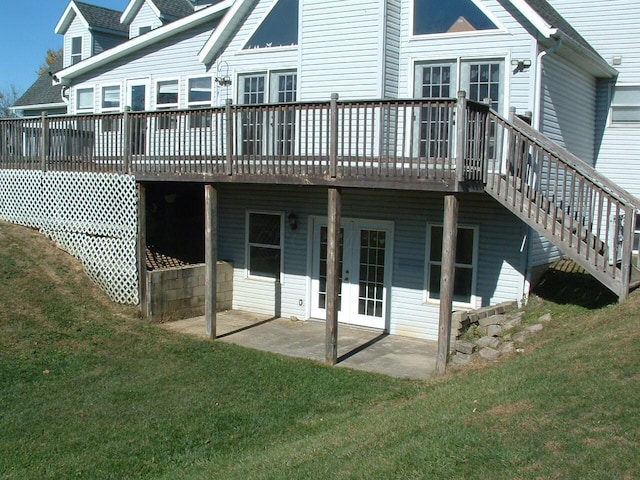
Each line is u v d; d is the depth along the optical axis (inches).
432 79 497.0
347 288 544.1
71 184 557.3
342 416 322.7
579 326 364.2
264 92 569.6
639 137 581.0
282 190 570.3
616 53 581.3
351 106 415.2
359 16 502.9
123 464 275.6
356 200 530.9
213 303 481.4
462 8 481.7
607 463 192.4
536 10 458.3
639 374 256.2
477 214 476.4
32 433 304.0
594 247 396.8
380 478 209.5
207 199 482.0
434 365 425.4
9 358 395.9
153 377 386.3
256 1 564.7
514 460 203.8
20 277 508.4
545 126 479.5
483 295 478.6
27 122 593.3
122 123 525.3
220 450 290.4
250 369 406.6
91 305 507.2
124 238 521.3
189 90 635.5
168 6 824.3
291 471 235.9
